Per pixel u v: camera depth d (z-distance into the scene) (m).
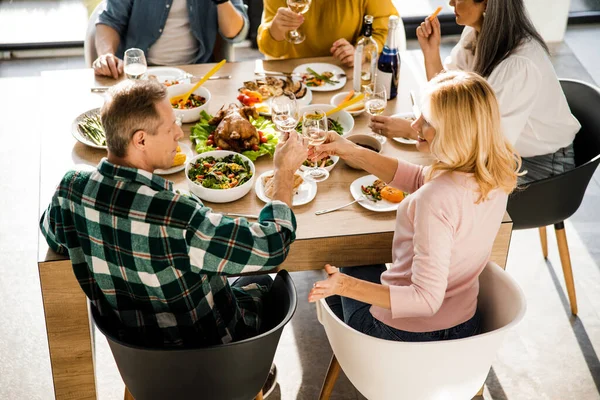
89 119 2.37
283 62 2.87
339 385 2.44
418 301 1.67
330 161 2.21
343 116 2.47
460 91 1.63
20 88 4.20
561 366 2.52
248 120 2.37
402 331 1.83
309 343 2.63
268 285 2.07
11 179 3.43
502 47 2.37
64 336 2.00
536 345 2.61
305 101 2.58
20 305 2.76
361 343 1.69
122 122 1.55
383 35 3.01
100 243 1.60
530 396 2.40
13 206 3.27
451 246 1.68
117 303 1.67
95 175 1.62
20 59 4.53
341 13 2.96
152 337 1.71
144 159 1.62
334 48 2.89
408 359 1.66
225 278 1.83
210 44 3.21
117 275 1.63
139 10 3.06
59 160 2.21
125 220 1.58
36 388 2.43
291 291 1.77
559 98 2.46
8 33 4.51
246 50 4.74
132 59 2.44
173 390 1.71
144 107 1.56
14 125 3.84
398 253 1.82
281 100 2.20
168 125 1.61
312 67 2.83
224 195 2.01
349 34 3.01
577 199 2.44
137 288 1.64
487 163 1.67
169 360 1.63
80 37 4.59
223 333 1.79
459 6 2.47
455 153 1.65
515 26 2.34
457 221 1.67
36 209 3.27
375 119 2.35
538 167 2.53
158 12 3.07
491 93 1.64
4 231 3.12
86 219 1.60
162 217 1.57
